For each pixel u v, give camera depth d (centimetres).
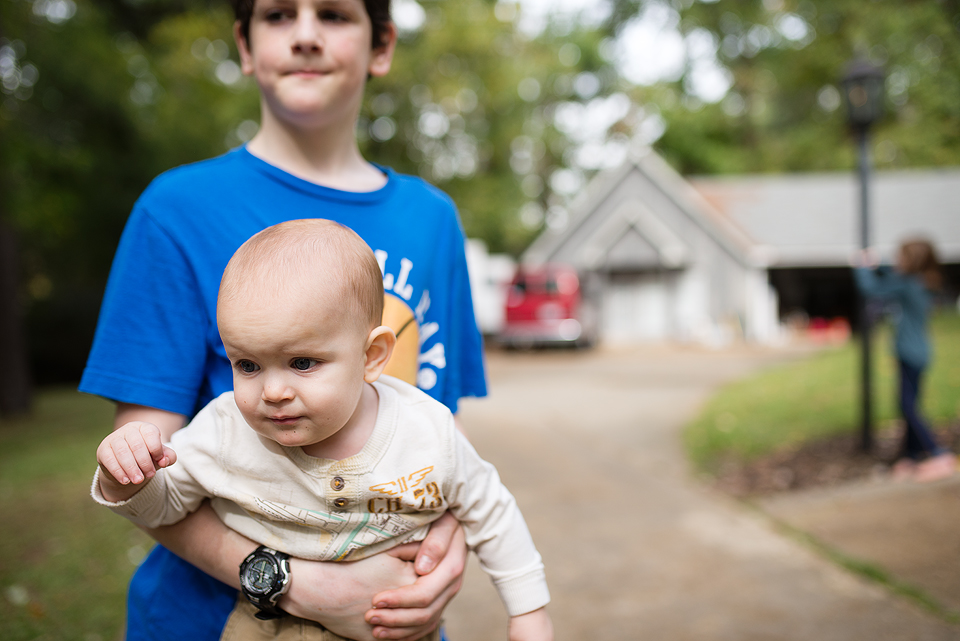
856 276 541
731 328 2214
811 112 3388
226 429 106
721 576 347
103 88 1142
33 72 1074
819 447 577
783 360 1570
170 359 114
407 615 107
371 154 1756
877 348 1223
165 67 1309
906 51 2759
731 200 2411
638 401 987
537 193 3628
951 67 2714
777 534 401
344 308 96
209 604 117
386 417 108
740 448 606
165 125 1283
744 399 838
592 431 770
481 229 2075
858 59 558
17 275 1074
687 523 432
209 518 110
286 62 124
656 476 559
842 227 2211
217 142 1368
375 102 1702
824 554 362
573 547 400
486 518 116
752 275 2202
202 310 117
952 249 2105
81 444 730
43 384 1709
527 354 1894
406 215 135
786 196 2375
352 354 98
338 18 127
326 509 105
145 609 119
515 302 1908
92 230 1383
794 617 297
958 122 2734
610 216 2348
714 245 2250
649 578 349
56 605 304
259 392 95
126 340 113
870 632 279
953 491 438
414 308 129
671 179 2317
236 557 108
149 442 94
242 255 98
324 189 127
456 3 1725
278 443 104
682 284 2284
